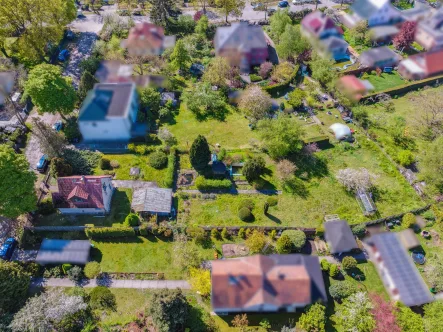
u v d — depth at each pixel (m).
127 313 48.34
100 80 77.75
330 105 78.38
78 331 46.56
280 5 112.06
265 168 65.56
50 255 52.09
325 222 57.12
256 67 86.75
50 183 61.84
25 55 79.56
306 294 46.97
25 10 76.06
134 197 59.09
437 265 50.88
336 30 92.38
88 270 50.88
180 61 82.75
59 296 47.59
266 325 46.53
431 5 110.75
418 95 82.62
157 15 96.56
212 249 54.91
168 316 44.09
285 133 63.94
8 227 55.97
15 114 70.62
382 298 49.88
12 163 52.25
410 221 57.06
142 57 84.25
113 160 65.44
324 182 63.97
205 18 96.19
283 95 81.12
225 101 78.44
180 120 74.19
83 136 68.44
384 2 97.12
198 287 49.28
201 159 62.03
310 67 86.06
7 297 46.28
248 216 57.91
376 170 65.88
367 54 90.62
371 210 59.12
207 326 47.09
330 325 47.41
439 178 60.31
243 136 71.25
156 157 65.38
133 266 53.00
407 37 91.75
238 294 46.50
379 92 81.25
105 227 55.38
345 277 52.22
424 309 47.81
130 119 68.88
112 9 107.56
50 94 64.19
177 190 62.00
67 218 57.75
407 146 70.44
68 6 86.12
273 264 49.41
